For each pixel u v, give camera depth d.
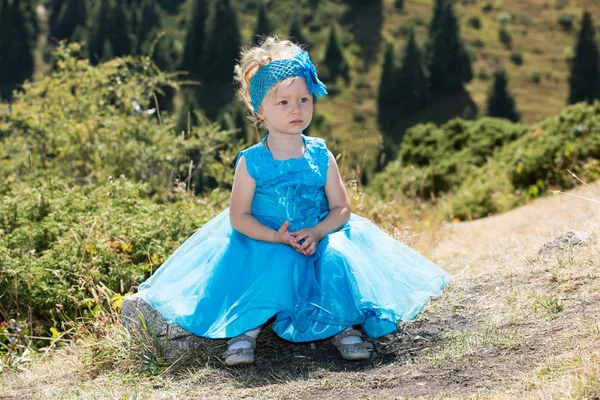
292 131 3.96
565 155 10.34
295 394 3.31
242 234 3.93
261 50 4.05
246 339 3.75
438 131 16.89
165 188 7.84
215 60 104.19
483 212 10.91
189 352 3.99
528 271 4.50
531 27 118.56
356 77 111.50
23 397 3.79
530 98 102.81
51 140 10.50
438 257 6.03
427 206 10.20
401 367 3.52
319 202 4.04
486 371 3.27
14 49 109.19
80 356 4.28
